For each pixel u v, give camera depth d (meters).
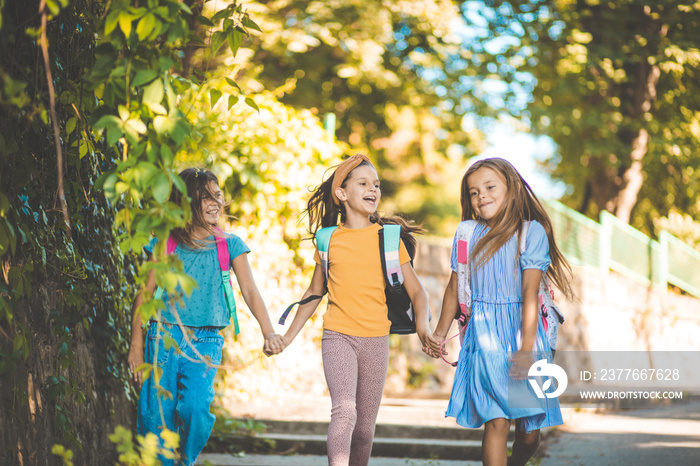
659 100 15.98
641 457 6.11
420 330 3.96
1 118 3.00
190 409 3.72
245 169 7.59
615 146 14.75
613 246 13.92
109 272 4.41
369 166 4.14
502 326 3.80
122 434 2.80
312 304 4.21
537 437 3.96
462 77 13.99
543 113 14.20
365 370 3.96
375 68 13.84
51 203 3.62
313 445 6.14
